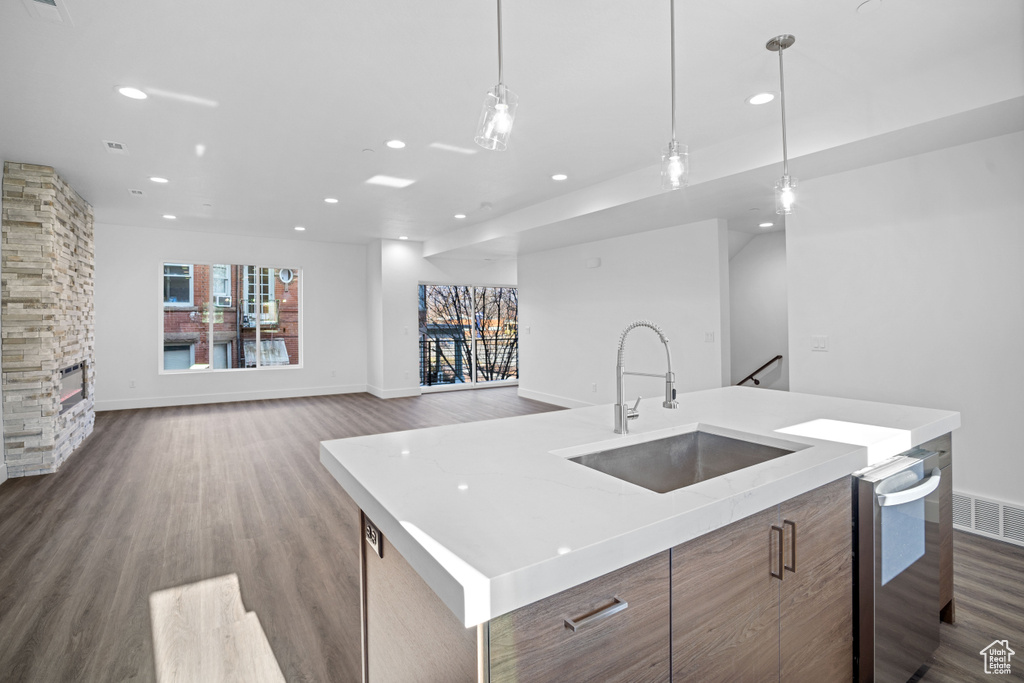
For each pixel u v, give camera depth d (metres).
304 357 8.18
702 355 5.20
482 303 9.40
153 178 4.46
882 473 1.58
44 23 2.19
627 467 1.73
